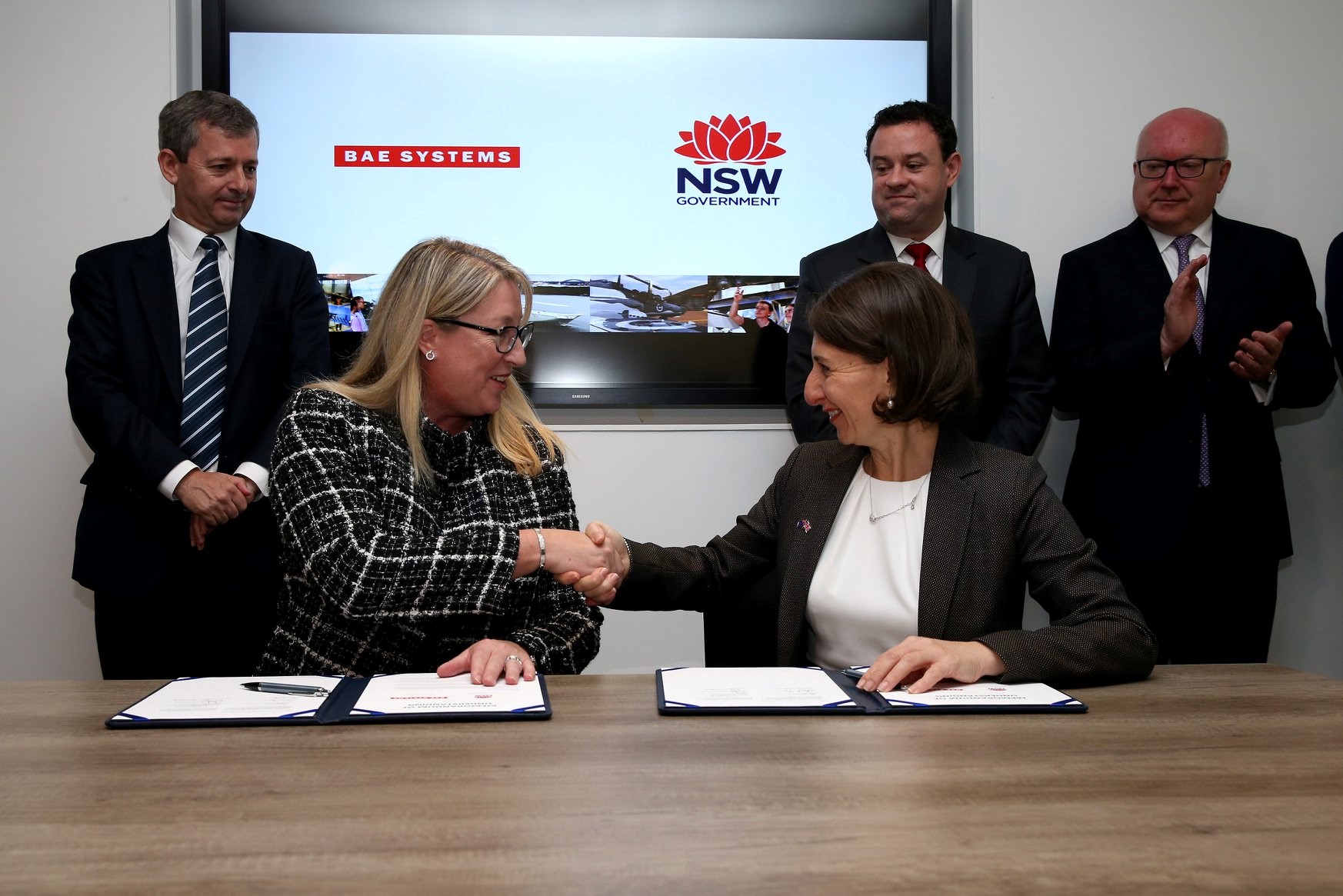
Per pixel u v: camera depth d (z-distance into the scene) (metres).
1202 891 0.73
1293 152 3.22
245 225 3.07
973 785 0.95
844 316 1.57
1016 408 2.66
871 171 3.16
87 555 2.40
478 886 0.73
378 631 1.58
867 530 1.68
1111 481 2.74
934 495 1.62
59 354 3.01
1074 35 3.19
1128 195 3.20
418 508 1.60
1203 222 2.88
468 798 0.91
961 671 1.33
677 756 1.04
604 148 3.15
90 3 3.02
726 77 3.18
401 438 1.63
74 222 3.01
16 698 1.30
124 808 0.88
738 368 3.18
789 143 3.19
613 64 3.15
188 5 3.15
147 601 2.40
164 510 2.41
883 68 3.20
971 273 2.73
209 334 2.49
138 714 1.18
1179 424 2.69
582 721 1.19
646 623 3.17
